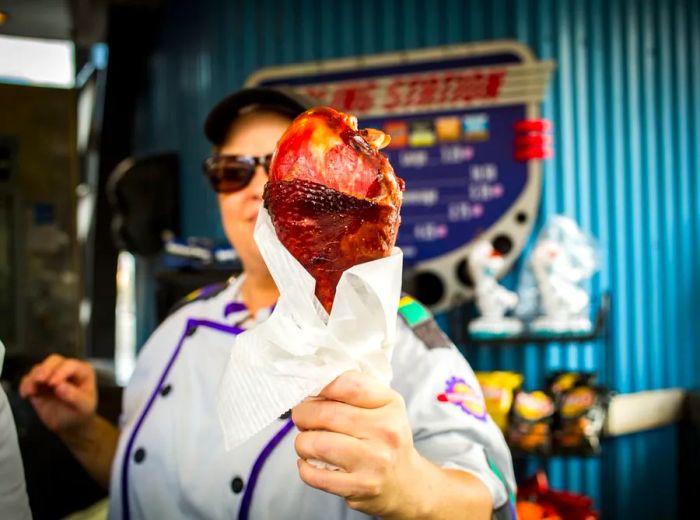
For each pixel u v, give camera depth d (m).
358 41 2.04
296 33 2.10
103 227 2.50
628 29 1.94
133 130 2.46
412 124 1.99
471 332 1.77
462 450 0.62
